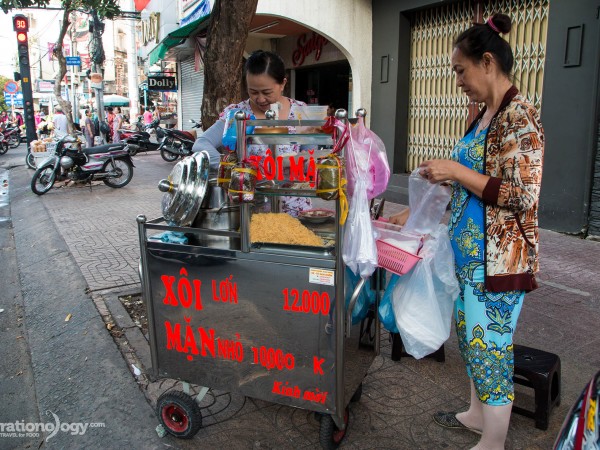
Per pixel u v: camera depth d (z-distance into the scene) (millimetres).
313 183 1913
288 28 9453
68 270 4984
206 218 2240
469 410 2449
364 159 2004
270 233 2094
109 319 3768
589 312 3727
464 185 1909
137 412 2693
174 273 2215
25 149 21984
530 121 1806
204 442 2410
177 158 14258
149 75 17453
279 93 2492
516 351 2629
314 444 2377
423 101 7797
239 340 2168
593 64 5195
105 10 5117
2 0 4504
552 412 2576
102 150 9648
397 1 7664
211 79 3555
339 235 1888
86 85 24875
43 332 3855
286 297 2033
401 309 2232
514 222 1905
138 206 8109
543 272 4543
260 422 2545
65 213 7633
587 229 5520
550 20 5535
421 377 2928
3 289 4969
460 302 2168
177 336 2297
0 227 7547
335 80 10438
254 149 2316
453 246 2102
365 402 2688
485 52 1857
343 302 1963
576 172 5508
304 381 2102
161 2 12773
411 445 2352
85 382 3039
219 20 3432
